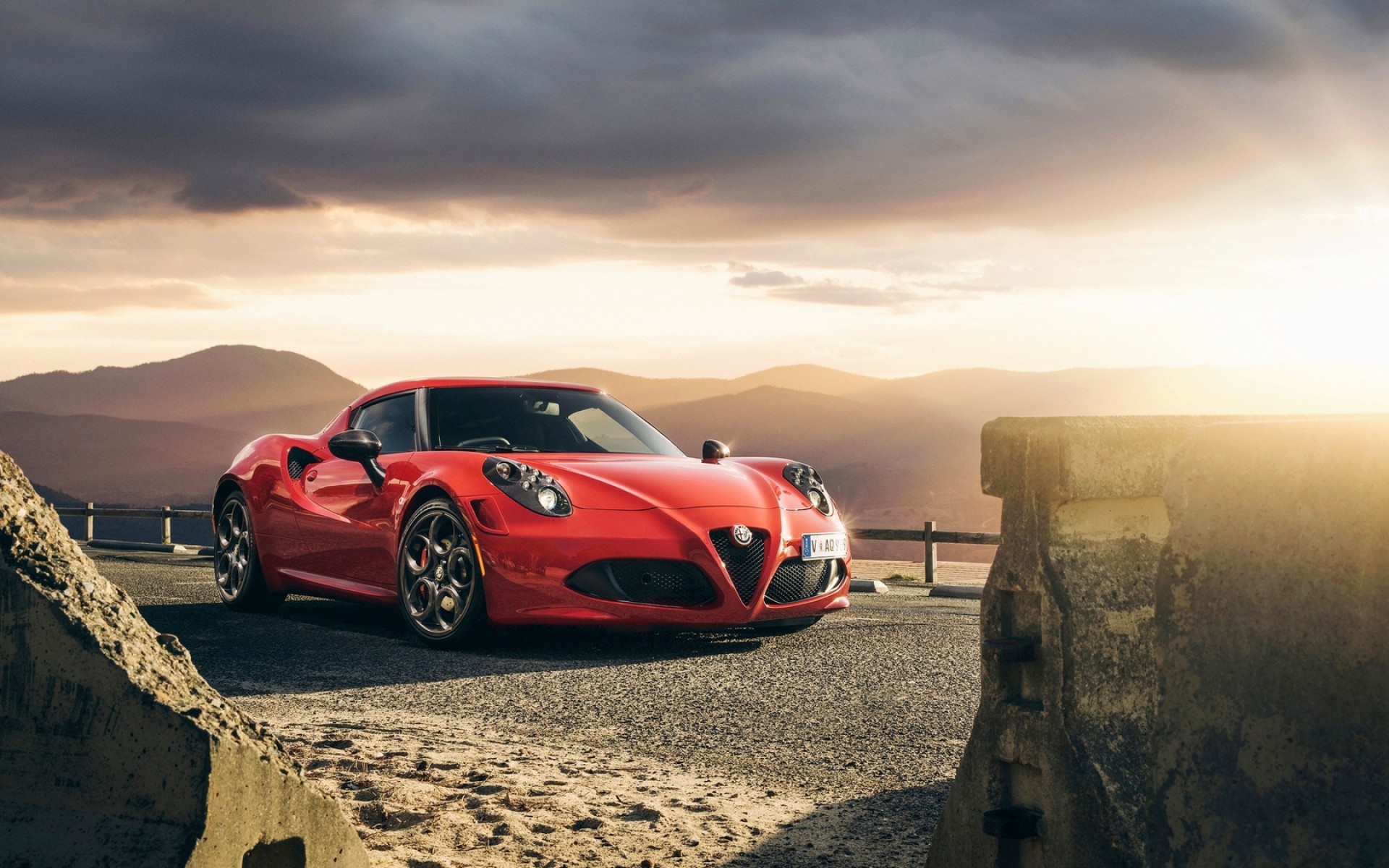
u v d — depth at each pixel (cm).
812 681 455
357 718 382
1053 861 161
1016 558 170
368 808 263
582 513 513
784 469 595
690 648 538
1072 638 163
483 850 239
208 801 148
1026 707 167
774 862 238
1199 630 132
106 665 152
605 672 474
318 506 616
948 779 311
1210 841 128
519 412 618
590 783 300
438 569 540
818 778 312
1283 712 124
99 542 1442
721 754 338
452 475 539
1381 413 144
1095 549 172
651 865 234
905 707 406
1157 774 134
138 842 148
